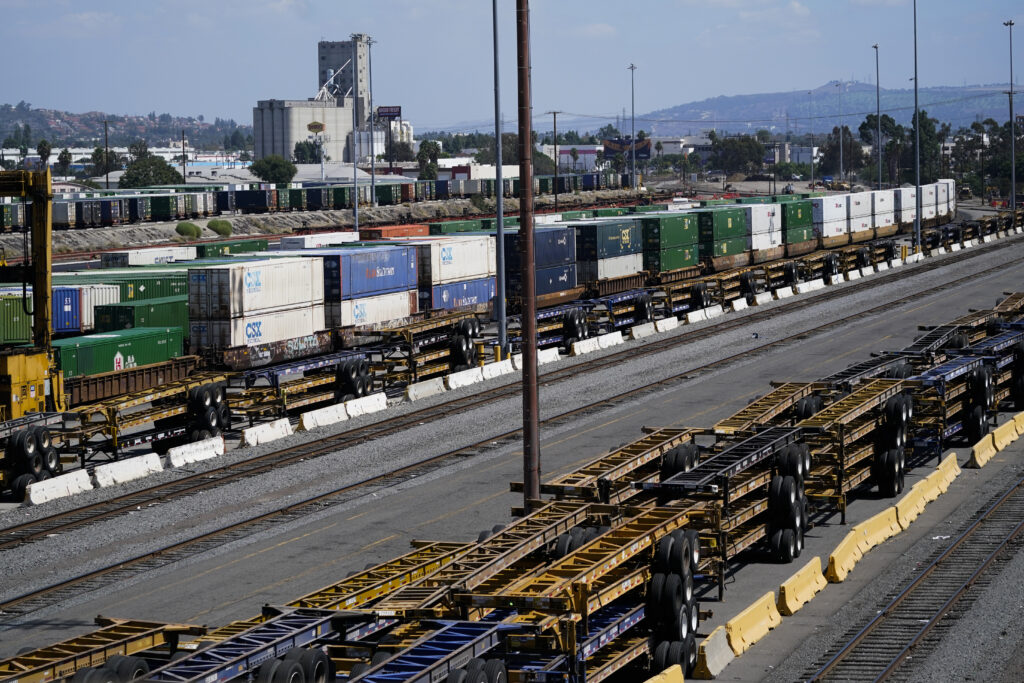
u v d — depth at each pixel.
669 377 107.56
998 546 59.12
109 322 94.50
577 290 132.12
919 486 67.81
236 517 66.38
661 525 45.06
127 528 64.44
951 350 86.19
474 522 64.31
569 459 78.00
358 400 95.06
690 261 156.38
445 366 111.06
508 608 38.09
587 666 40.91
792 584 51.50
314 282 100.44
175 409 82.81
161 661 38.25
